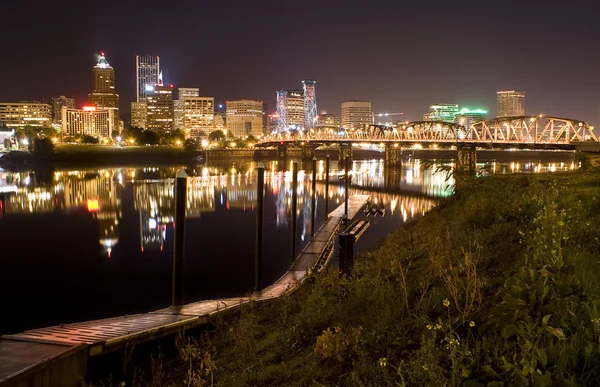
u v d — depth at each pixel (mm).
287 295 16359
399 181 105938
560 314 6074
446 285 8453
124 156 178875
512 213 13812
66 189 81500
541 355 5035
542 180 21469
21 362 9133
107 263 31328
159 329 13016
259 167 23609
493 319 6512
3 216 51719
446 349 6113
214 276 27625
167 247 36438
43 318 21203
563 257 8195
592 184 19625
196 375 9281
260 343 10414
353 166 172125
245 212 54125
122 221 48594
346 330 7801
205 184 89750
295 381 7371
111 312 21906
